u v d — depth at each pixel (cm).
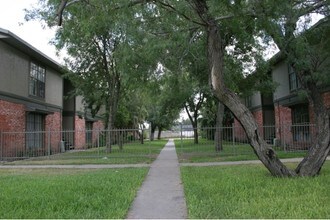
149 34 1353
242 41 1500
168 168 1527
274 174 1104
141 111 4675
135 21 1230
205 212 691
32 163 1861
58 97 3078
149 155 2167
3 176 1300
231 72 2000
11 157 2089
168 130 8119
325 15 1259
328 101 1908
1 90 2091
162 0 1129
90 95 2545
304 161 1116
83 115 3459
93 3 1083
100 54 2412
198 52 1591
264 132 3122
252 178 1075
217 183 1013
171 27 1336
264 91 2345
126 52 1448
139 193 940
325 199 762
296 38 1227
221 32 1410
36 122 2653
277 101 2838
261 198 800
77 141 3375
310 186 909
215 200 793
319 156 1103
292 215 648
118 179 1145
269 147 1118
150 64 1584
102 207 754
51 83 2925
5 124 2138
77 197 847
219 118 2328
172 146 3516
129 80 1747
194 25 1355
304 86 1316
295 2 1178
